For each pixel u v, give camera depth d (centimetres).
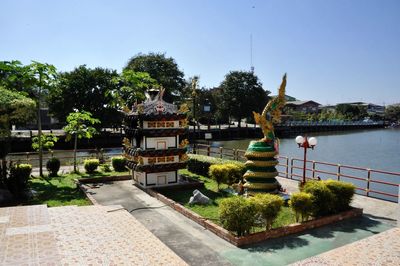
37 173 2034
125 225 1011
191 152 2903
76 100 4850
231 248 902
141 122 1564
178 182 1666
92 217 1083
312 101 13688
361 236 986
